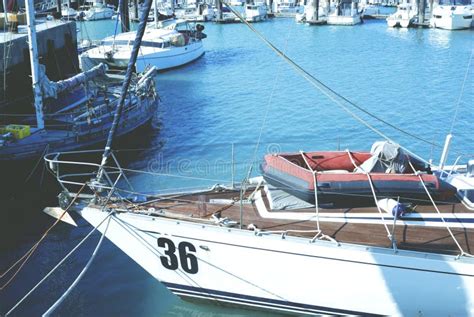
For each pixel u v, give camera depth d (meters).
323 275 10.15
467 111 28.61
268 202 11.48
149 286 13.20
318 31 61.66
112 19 75.69
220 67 43.19
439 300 9.95
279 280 10.46
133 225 10.85
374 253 9.74
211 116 29.48
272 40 56.16
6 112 25.16
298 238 10.05
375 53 46.97
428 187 10.82
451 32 59.88
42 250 15.41
